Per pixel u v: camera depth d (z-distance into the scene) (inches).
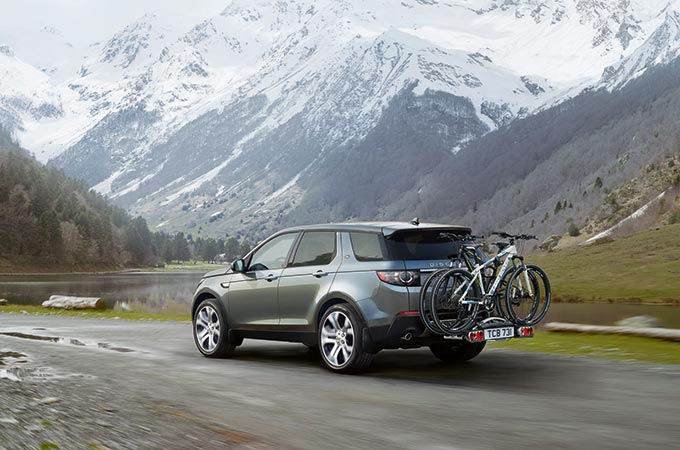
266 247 402.3
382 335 333.7
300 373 346.9
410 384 308.2
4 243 7071.9
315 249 372.8
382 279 335.0
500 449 192.7
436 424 224.7
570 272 3882.9
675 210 5290.4
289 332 376.5
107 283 4402.1
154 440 202.7
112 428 217.6
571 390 285.3
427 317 330.0
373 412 245.0
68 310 1051.3
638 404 255.0
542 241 7185.0
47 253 7219.5
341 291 347.9
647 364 358.3
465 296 329.4
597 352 425.1
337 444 199.3
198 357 415.5
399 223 357.7
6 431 211.0
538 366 355.9
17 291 3078.2
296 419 233.5
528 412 242.2
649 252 4079.7
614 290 2915.8
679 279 3289.9
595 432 211.6
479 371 344.2
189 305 1984.5
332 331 353.4
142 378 326.6
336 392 287.6
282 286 379.6
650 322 602.2
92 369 357.7
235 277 407.2
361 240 351.3
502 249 338.6
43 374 337.7
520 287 338.0
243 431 215.3
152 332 588.7
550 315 1424.7
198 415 239.6
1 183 7726.4
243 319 399.9
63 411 243.3
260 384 310.3
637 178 7283.5
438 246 347.9
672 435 207.5
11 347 466.9
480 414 239.8
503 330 333.1
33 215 7628.0
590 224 6668.3
